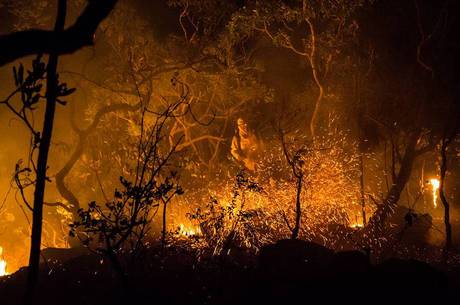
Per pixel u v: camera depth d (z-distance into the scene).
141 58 17.78
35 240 5.37
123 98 17.83
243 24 16.58
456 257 12.52
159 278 8.67
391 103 15.80
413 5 15.92
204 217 12.13
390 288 7.29
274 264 8.32
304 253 8.41
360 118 15.45
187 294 8.02
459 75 15.27
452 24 15.52
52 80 5.07
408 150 14.66
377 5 16.20
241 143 16.45
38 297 8.62
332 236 12.73
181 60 18.45
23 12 15.83
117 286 8.52
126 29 17.58
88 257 10.37
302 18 15.91
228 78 19.70
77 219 15.27
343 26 16.25
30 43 3.54
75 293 8.59
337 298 7.20
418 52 14.65
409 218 11.23
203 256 10.23
